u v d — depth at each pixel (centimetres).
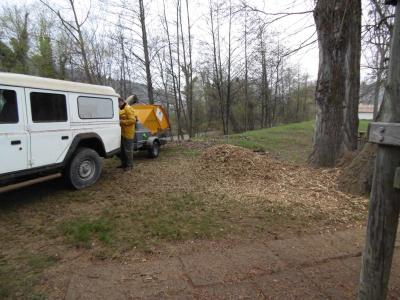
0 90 439
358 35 680
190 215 441
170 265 309
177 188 588
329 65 695
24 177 498
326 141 724
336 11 659
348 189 544
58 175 678
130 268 305
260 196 523
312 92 4431
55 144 532
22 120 471
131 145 767
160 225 406
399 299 250
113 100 691
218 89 2661
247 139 1478
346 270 293
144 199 523
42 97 508
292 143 1379
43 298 261
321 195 526
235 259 317
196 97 3247
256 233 380
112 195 552
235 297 256
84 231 390
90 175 620
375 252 198
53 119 529
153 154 962
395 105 177
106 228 399
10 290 273
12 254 342
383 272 199
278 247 342
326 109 716
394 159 183
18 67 2267
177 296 259
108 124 672
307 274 287
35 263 320
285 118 4347
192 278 284
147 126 999
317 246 344
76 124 579
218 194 540
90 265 314
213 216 436
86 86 609
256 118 3691
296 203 486
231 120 3403
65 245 360
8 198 541
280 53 936
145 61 1805
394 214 190
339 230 389
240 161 721
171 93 2314
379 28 726
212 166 732
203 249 342
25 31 2261
